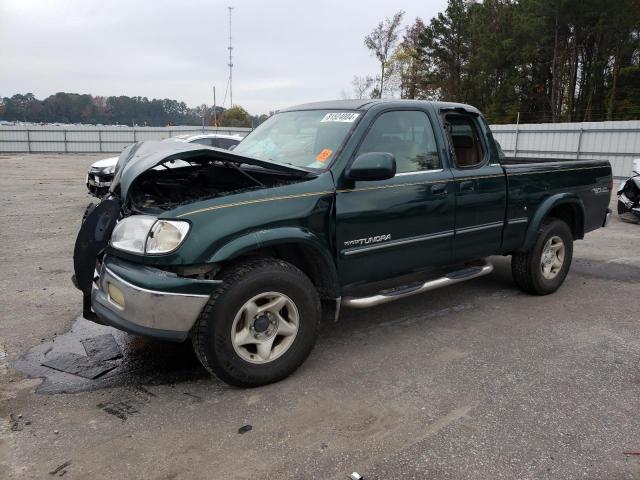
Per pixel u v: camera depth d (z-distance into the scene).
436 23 46.38
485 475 2.61
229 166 3.87
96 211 3.67
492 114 42.00
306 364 3.86
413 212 4.16
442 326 4.67
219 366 3.29
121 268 3.24
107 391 3.43
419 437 2.93
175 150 3.36
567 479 2.59
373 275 4.04
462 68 46.34
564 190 5.52
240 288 3.27
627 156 20.88
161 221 3.15
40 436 2.91
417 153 4.30
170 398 3.35
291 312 3.55
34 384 3.52
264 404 3.28
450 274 4.65
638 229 9.85
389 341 4.32
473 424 3.07
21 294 5.42
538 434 2.97
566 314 5.02
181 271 3.21
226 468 2.65
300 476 2.59
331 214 3.68
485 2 43.47
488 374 3.72
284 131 4.46
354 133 3.93
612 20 34.12
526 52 39.34
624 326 4.70
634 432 3.00
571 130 22.47
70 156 37.06
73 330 4.47
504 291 5.74
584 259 7.35
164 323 3.15
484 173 4.71
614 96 35.88
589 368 3.84
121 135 40.75
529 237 5.21
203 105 48.47
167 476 2.58
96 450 2.79
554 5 35.50
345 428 3.02
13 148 39.62
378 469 2.65
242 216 3.30
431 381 3.61
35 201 12.60
